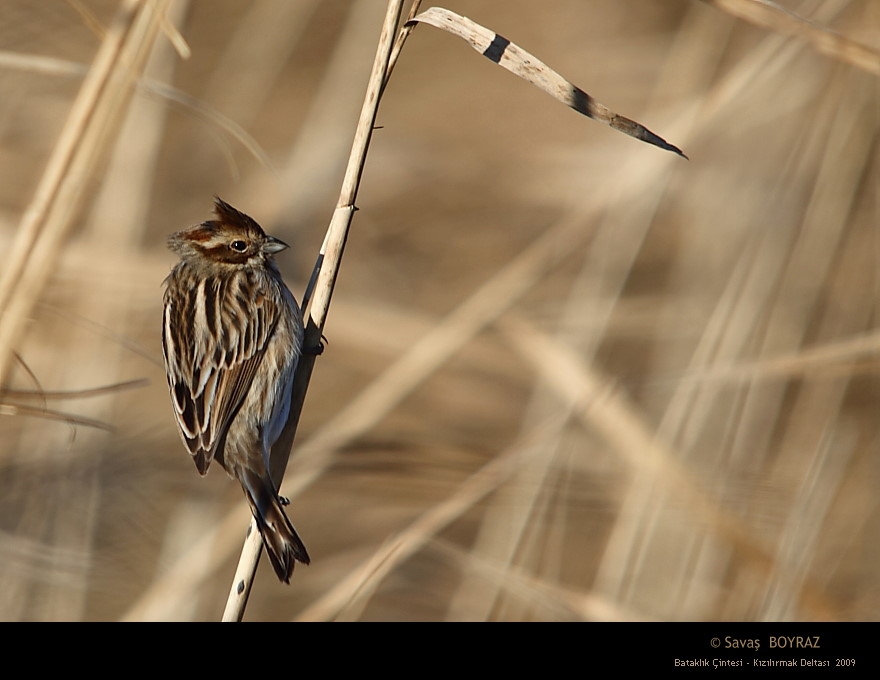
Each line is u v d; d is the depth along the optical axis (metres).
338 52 15.88
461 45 20.03
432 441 12.45
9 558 10.88
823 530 11.64
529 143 17.80
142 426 12.31
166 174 16.08
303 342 8.56
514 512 11.01
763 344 12.03
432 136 17.98
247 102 16.06
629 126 7.21
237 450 8.66
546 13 20.20
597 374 11.86
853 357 10.71
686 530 10.88
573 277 14.86
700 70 14.69
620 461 11.19
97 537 11.42
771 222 12.28
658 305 14.34
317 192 15.60
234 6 18.50
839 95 12.36
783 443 11.85
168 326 9.20
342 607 9.38
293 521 13.16
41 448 11.55
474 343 14.33
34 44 14.38
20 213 13.52
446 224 16.95
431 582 12.59
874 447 12.11
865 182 12.62
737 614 10.80
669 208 15.34
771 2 8.43
